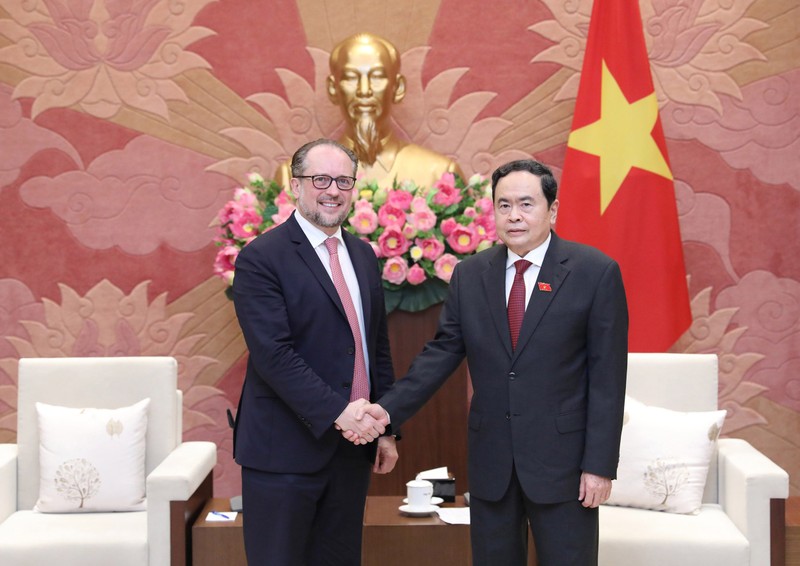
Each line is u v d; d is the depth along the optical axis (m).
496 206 2.65
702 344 4.77
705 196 4.75
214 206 4.79
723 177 4.75
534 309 2.58
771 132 4.73
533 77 4.77
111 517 3.50
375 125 4.43
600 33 4.46
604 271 2.59
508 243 2.62
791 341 4.74
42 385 3.74
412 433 4.16
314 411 2.67
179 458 3.51
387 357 3.06
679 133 4.75
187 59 4.76
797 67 4.71
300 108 4.78
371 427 2.68
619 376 2.56
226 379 4.79
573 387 2.59
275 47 4.77
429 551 3.36
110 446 3.58
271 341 2.70
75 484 3.53
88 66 4.74
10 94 4.73
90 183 4.76
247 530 2.80
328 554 2.88
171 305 4.77
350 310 2.85
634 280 4.35
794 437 4.74
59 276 4.76
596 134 4.41
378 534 3.36
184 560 3.26
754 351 4.75
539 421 2.55
